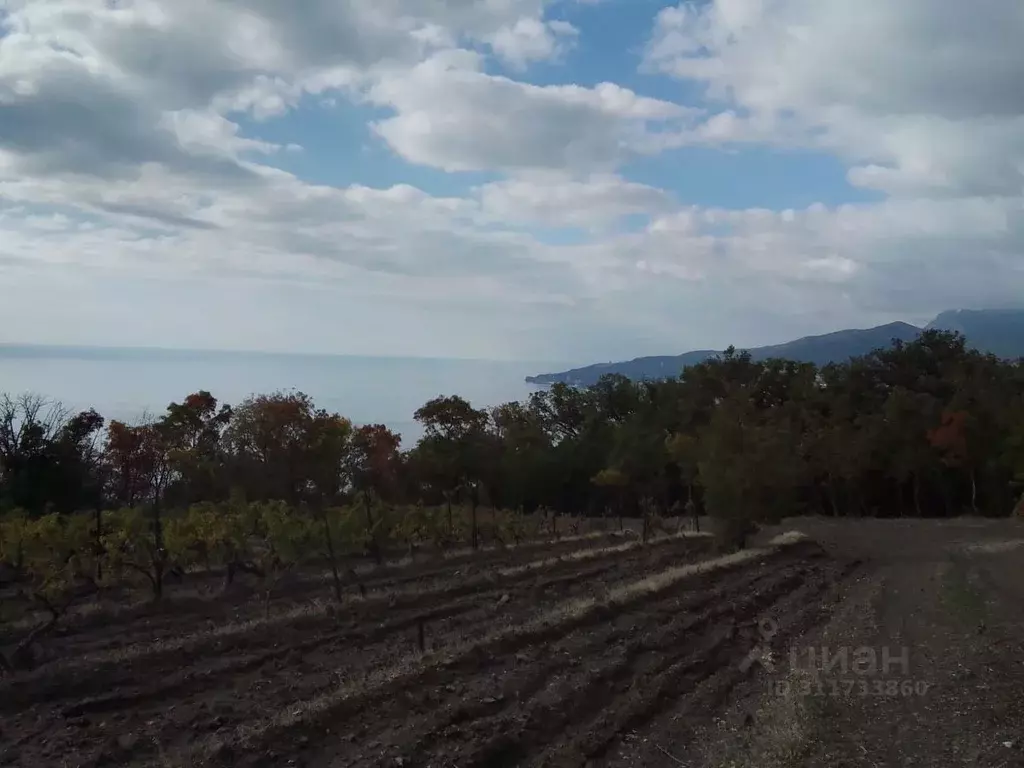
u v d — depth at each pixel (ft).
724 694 38.14
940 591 66.69
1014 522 157.58
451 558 90.79
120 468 92.99
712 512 100.42
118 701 35.65
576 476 184.44
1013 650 41.68
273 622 49.44
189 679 38.58
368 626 51.06
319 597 63.41
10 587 69.36
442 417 121.19
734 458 100.32
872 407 215.72
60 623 52.70
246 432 73.31
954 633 47.44
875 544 117.39
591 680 38.27
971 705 32.07
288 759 28.25
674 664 42.68
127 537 69.05
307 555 70.44
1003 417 173.27
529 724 32.45
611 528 139.54
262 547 89.45
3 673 39.14
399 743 29.58
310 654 44.62
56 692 36.65
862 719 30.94
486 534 109.09
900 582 75.51
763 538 114.83
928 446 185.68
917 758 26.55
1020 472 160.56
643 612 54.85
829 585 74.49
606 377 239.71
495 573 74.23
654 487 165.99
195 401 99.19
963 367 224.94
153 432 86.74
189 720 32.96
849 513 198.90
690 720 34.37
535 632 45.96
